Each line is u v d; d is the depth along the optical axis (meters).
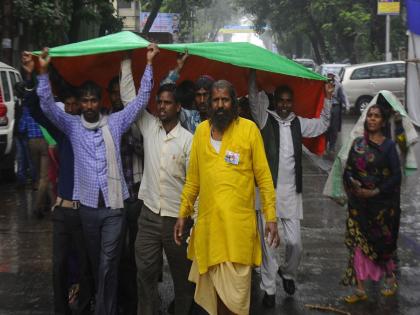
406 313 5.18
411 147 5.97
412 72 7.16
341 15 30.69
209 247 4.12
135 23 42.94
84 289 4.89
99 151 4.53
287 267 5.48
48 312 5.16
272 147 5.32
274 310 5.22
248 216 4.15
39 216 8.41
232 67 5.74
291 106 5.37
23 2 13.68
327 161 13.49
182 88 5.20
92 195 4.53
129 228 5.04
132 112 4.57
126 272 5.07
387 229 5.39
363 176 5.36
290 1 37.84
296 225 5.38
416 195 9.87
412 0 7.04
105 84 5.38
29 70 4.63
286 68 5.18
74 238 4.74
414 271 6.28
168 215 4.52
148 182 4.58
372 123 5.30
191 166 4.29
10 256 6.72
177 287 4.70
